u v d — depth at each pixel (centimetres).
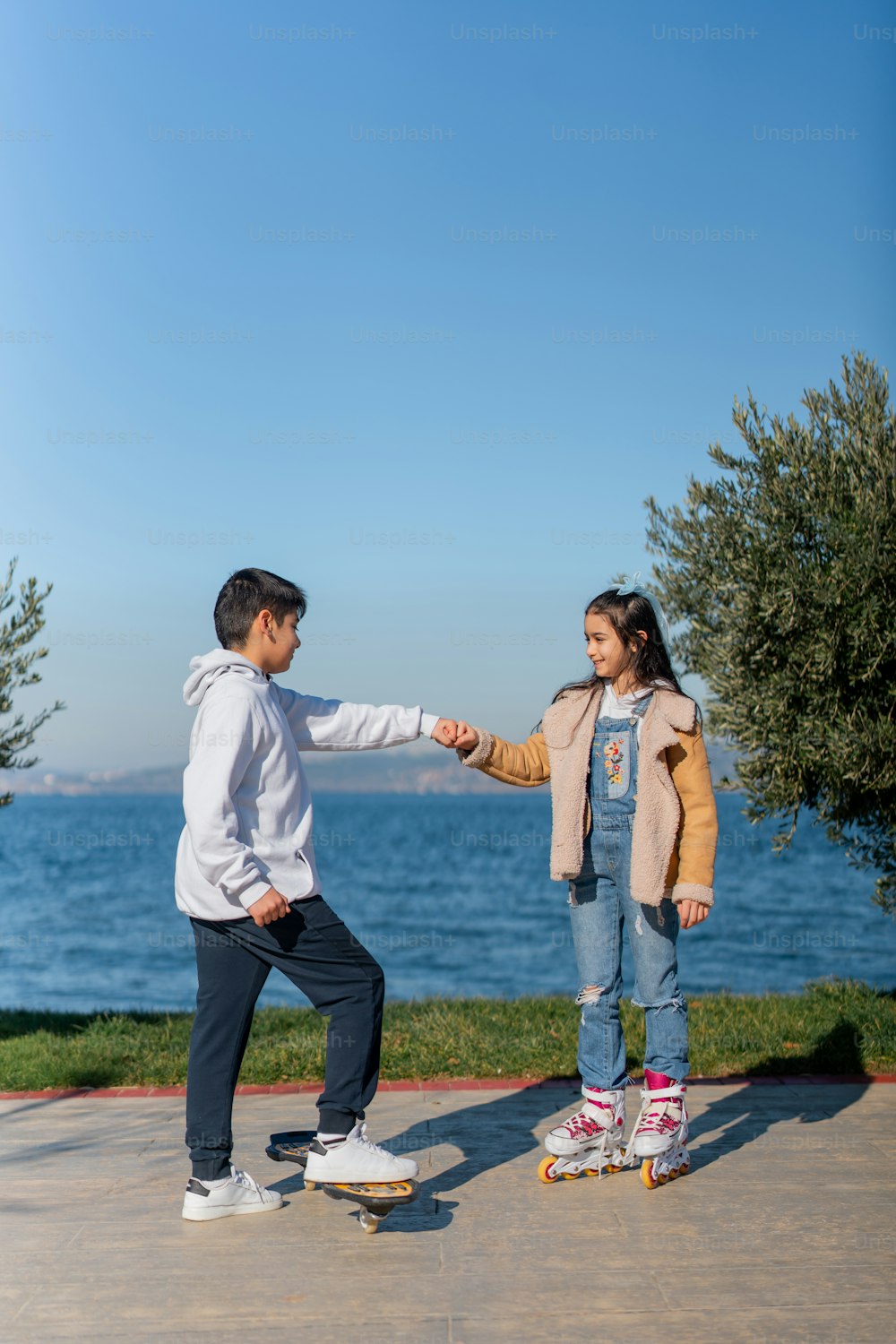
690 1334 238
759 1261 277
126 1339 237
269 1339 236
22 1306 253
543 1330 240
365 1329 241
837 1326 241
